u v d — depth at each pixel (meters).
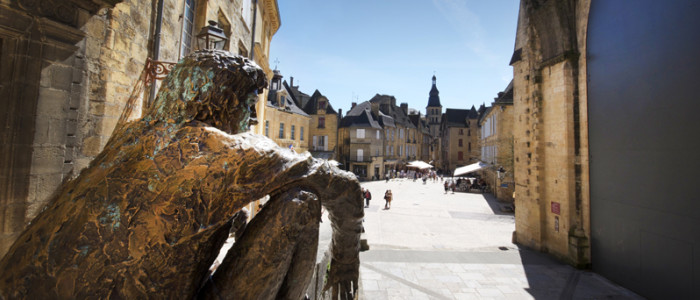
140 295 0.81
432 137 89.50
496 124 27.50
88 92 3.90
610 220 8.43
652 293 7.14
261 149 0.96
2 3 2.96
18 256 0.86
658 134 6.98
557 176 10.06
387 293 7.55
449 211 20.61
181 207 0.84
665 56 6.82
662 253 6.88
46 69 3.32
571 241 9.40
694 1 6.19
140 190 0.86
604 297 7.41
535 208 10.95
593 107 9.10
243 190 0.89
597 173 8.95
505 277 8.55
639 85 7.49
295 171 0.97
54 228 0.86
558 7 9.72
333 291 1.20
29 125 3.21
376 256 10.22
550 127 10.39
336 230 1.19
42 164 3.31
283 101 33.03
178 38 6.00
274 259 0.88
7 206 3.07
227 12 8.21
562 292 7.71
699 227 6.12
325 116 43.53
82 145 3.84
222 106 1.04
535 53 10.90
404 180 49.88
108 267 0.80
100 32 4.00
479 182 35.34
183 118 0.99
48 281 0.80
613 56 8.31
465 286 7.98
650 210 7.20
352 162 47.44
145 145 0.95
